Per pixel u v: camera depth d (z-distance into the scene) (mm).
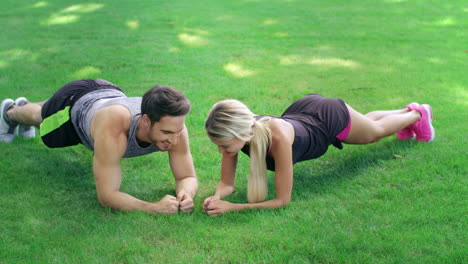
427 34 8602
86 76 6156
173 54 7316
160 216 3107
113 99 3164
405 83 5918
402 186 3473
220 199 3395
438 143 4164
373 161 3939
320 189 3502
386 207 3164
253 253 2719
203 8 11281
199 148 4266
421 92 5586
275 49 7680
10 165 3887
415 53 7352
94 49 7555
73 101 3418
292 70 6574
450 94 5488
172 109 2822
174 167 3457
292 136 3230
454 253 2598
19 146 4258
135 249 2742
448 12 10539
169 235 2932
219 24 9508
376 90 5703
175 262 2662
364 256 2617
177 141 3322
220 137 2936
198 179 3746
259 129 3078
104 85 3559
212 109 2975
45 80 5973
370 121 3740
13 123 4301
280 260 2629
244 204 3199
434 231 2846
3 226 3000
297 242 2801
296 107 3688
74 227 2996
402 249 2662
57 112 3434
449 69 6484
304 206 3232
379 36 8492
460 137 4258
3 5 11688
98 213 3191
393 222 2975
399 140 4289
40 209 3219
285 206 3223
